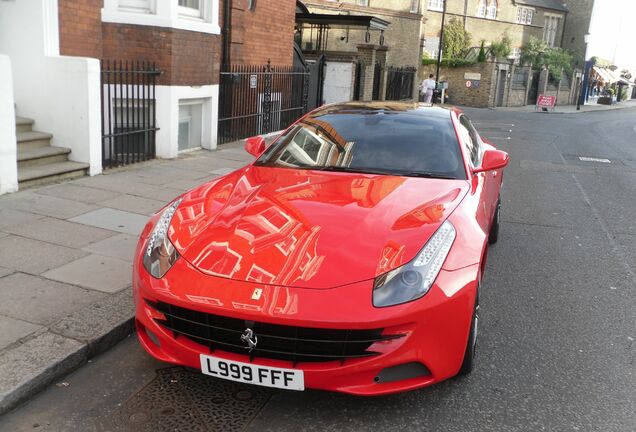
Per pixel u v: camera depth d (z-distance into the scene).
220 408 3.06
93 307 3.95
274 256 2.96
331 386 2.81
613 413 3.17
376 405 3.14
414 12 34.69
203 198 3.73
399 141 4.41
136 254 3.39
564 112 41.31
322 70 17.02
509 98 44.09
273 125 13.49
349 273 2.86
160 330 3.01
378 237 3.10
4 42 7.57
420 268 2.93
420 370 2.90
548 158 14.42
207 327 2.84
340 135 4.53
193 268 2.98
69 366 3.34
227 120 11.66
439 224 3.26
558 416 3.12
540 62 49.84
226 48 11.96
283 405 3.11
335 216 3.29
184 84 9.41
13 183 6.59
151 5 8.88
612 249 6.39
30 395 3.09
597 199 9.27
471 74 40.97
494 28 50.41
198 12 9.97
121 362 3.51
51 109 7.57
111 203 6.55
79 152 7.61
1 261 4.66
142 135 9.05
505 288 5.04
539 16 54.75
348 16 20.92
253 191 3.71
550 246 6.41
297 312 2.70
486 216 4.22
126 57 8.79
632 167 13.42
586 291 5.05
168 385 3.27
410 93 30.44
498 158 4.35
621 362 3.77
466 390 3.33
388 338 2.77
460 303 2.95
